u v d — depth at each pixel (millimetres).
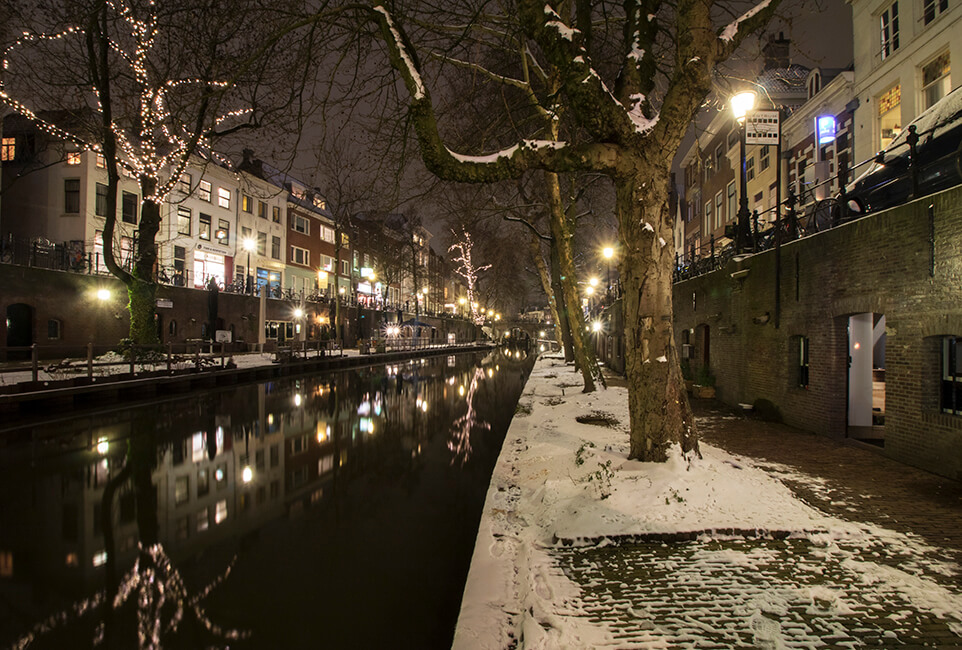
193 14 8516
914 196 7062
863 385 9023
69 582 4906
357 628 4133
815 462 6965
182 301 30234
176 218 33906
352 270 55844
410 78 5188
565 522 4805
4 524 6395
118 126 17234
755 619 3244
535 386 18484
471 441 11531
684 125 5871
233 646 3877
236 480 8367
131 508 6996
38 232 27328
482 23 9641
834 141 15742
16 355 21734
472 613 3590
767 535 4449
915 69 13570
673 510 4812
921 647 2936
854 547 4230
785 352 10172
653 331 6027
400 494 7664
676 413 5973
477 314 97812
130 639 3977
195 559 5406
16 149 27562
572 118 13727
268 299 38781
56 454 9945
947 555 4062
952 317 6129
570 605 3479
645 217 6012
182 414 14695
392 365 38438
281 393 20234
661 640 3045
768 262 10906
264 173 43625
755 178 24422
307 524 6441
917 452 6699
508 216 18766
